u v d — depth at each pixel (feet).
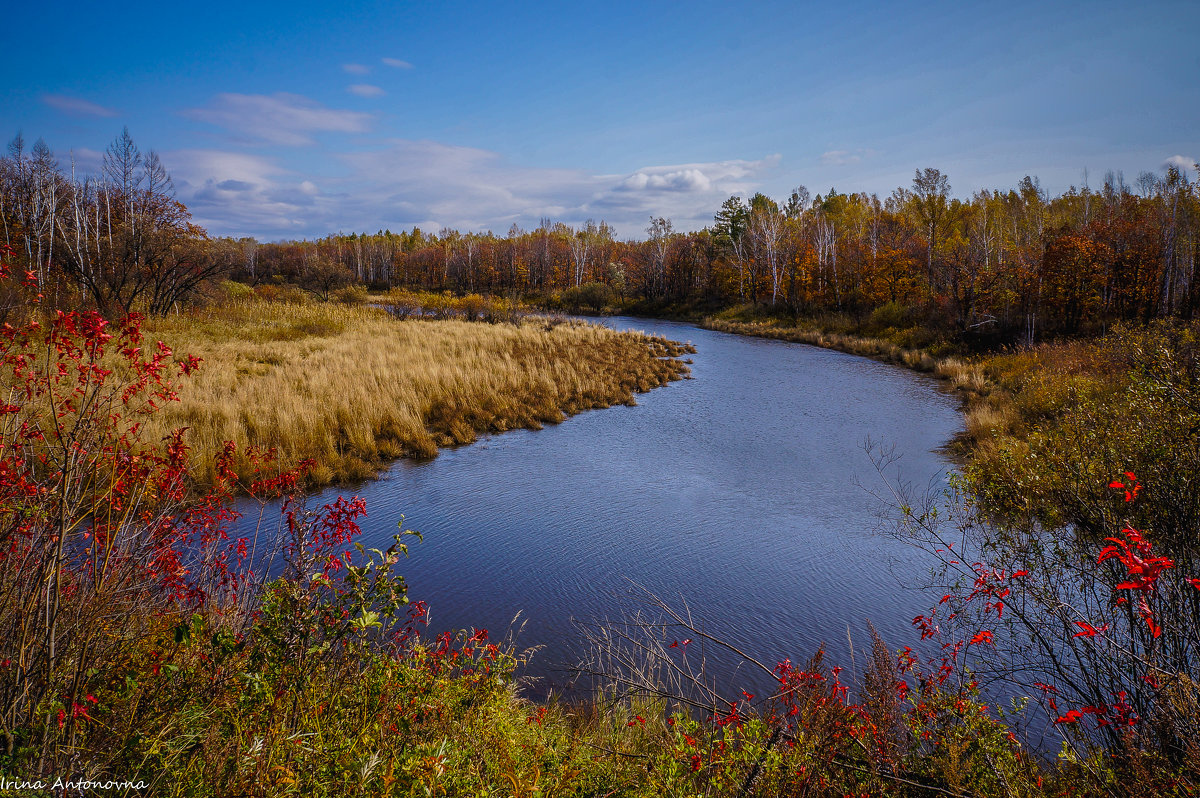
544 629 21.70
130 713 8.00
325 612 9.60
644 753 11.97
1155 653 10.18
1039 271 99.14
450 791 7.72
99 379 9.08
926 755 10.19
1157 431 13.66
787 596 24.26
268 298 128.57
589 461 42.78
